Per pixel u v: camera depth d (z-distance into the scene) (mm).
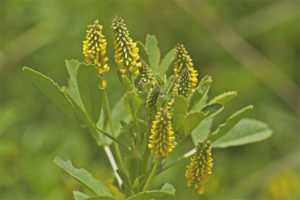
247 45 8531
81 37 7660
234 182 7391
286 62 9414
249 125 3658
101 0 7316
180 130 2711
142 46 3051
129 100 2670
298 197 6617
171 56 3078
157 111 2682
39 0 7324
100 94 2777
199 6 8266
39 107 7664
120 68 2844
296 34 9125
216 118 8234
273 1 8945
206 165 2785
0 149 5867
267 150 8453
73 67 3109
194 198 5375
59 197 5305
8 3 7328
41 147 6672
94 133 3420
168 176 6570
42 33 7738
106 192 2795
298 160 7957
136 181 2852
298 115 8914
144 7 7812
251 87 8570
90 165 6141
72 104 2902
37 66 8016
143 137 2926
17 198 5844
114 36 2768
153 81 2834
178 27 8406
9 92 7879
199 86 2787
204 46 8680
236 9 8914
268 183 7051
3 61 7824
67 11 7418
